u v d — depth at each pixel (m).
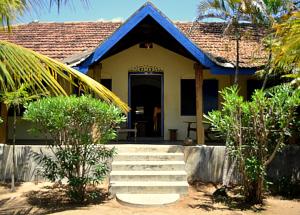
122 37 13.52
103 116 9.96
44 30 18.70
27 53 5.37
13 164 11.51
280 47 8.66
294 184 11.60
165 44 15.72
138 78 16.97
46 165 10.19
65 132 9.96
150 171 11.44
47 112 9.69
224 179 11.62
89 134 9.97
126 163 11.58
